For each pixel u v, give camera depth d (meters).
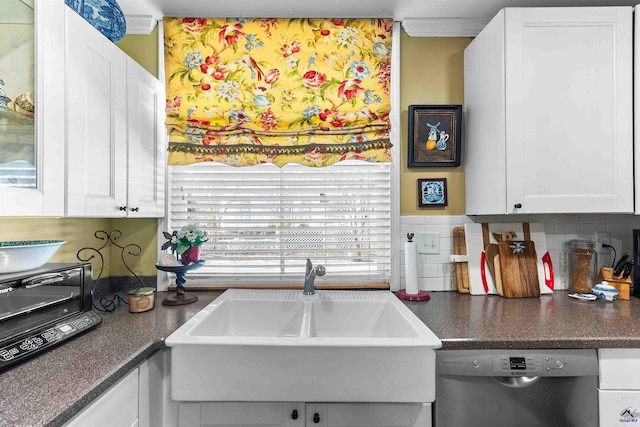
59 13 1.04
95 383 0.82
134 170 1.47
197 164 1.87
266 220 1.86
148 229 1.83
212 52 1.76
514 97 1.47
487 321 1.31
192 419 1.11
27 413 0.69
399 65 1.87
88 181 1.17
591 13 1.46
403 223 1.86
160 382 1.15
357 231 1.88
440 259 1.86
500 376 1.11
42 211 0.97
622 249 1.82
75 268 1.17
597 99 1.46
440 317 1.36
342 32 1.78
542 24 1.47
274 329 1.59
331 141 1.78
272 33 1.77
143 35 1.84
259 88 1.77
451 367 1.10
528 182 1.47
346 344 1.06
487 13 1.79
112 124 1.31
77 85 1.11
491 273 1.77
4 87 0.91
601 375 1.11
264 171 1.87
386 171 1.87
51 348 1.01
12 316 0.93
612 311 1.43
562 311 1.43
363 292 1.72
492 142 1.57
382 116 1.79
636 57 1.46
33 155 0.96
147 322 1.29
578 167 1.46
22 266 0.99
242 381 1.07
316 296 1.64
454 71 1.88
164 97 1.78
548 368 1.10
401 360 1.07
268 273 1.87
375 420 1.09
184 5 1.71
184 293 1.63
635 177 1.45
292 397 1.07
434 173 1.87
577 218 1.83
